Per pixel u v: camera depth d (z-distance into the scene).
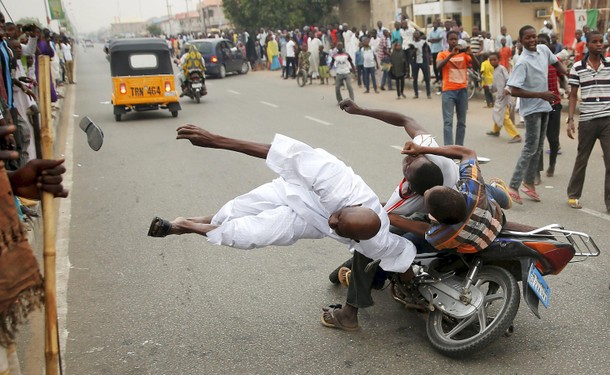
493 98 15.12
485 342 3.50
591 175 7.48
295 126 12.22
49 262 2.67
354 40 20.56
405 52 17.52
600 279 4.62
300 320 4.22
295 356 3.79
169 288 4.81
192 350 3.90
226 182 7.99
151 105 14.00
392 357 3.73
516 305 3.50
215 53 24.66
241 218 3.61
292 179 3.60
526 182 6.60
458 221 3.48
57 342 2.77
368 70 17.45
